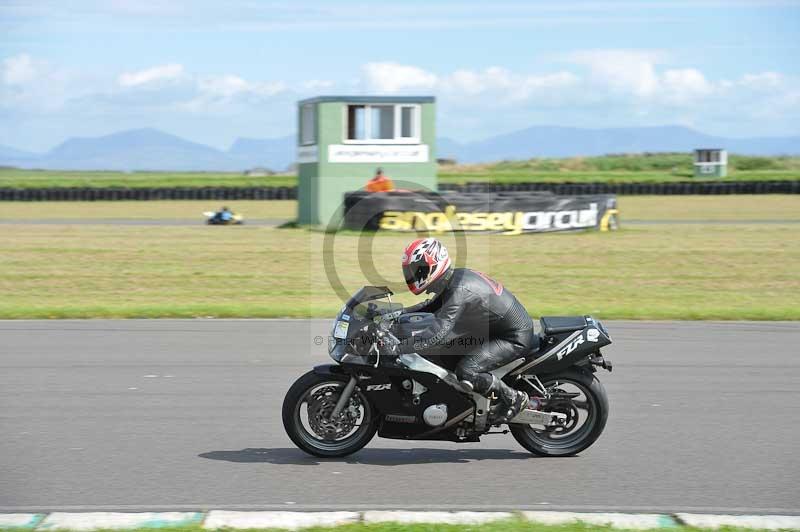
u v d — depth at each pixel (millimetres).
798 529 7059
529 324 9156
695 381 12664
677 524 7137
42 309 18531
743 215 48688
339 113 37125
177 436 9766
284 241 33344
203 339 15672
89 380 12438
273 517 7188
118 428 10039
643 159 116062
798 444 9617
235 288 22500
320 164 37219
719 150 86312
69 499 7734
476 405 8891
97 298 20922
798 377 12945
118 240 34062
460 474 8602
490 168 112062
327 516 7215
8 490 7961
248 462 8891
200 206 59781
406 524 7004
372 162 37531
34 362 13625
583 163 114000
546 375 9258
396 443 9789
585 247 31812
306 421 10508
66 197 66000
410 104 37469
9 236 35812
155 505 7605
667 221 44312
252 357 14102
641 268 26547
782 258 28969
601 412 9133
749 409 11102
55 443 9438
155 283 23359
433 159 38000
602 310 19078
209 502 7711
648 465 8891
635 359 14203
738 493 8070
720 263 27719
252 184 87625
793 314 18641
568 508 7637
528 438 9211
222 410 10891
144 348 14820
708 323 17922
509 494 8016
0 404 11070
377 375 8852
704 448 9461
